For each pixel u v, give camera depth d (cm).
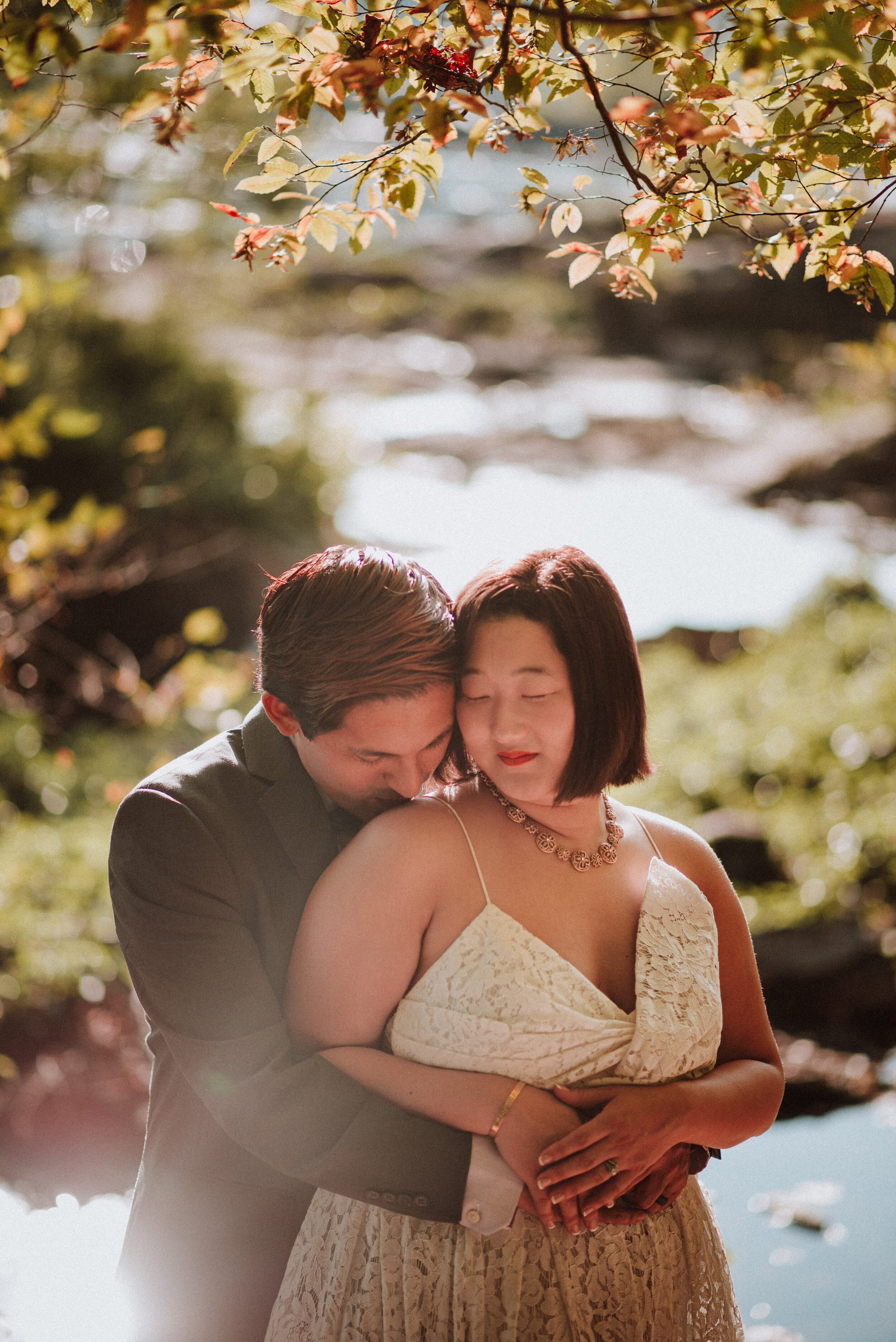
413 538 1059
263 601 176
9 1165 363
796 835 542
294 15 176
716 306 1950
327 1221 174
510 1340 163
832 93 173
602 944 172
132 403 895
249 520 865
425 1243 166
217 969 167
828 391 1526
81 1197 347
